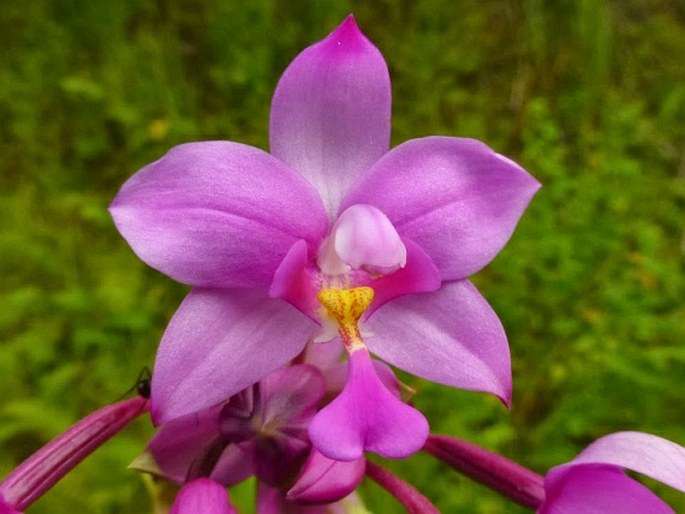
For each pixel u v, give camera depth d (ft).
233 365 0.17
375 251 0.17
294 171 0.18
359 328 0.18
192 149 0.17
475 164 0.18
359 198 0.18
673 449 0.18
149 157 0.59
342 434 0.16
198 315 0.17
